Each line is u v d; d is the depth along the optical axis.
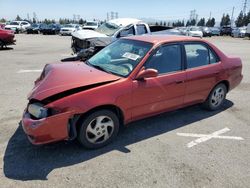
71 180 3.14
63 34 32.09
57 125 3.30
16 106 5.37
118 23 10.19
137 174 3.29
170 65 4.36
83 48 8.88
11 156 3.57
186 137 4.30
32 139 3.37
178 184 3.13
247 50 17.92
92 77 3.72
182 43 4.57
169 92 4.32
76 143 3.93
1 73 8.23
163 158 3.66
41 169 3.32
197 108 5.55
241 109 5.65
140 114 4.10
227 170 3.45
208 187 3.11
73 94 3.38
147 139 4.17
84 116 3.55
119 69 4.04
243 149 4.00
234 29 43.47
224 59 5.27
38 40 22.02
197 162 3.60
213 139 4.27
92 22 30.36
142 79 3.93
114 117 3.84
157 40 4.38
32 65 9.70
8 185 3.02
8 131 4.26
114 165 3.46
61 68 4.14
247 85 7.70
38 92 3.46
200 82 4.79
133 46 4.40
